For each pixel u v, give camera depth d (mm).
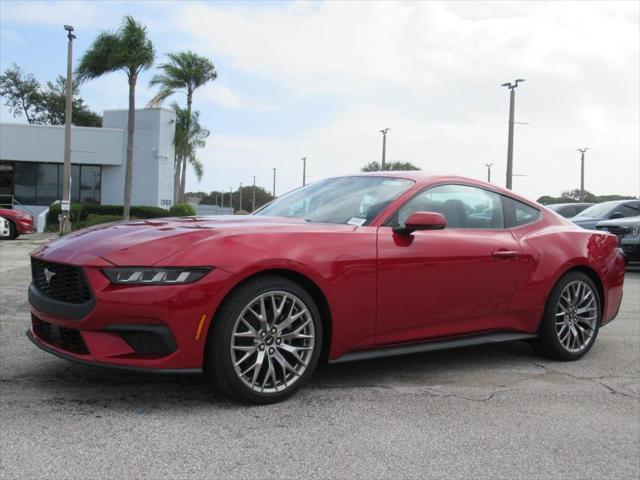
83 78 24094
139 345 3250
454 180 4523
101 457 2766
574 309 4871
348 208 4215
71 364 4242
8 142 30969
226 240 3404
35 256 3734
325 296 3627
